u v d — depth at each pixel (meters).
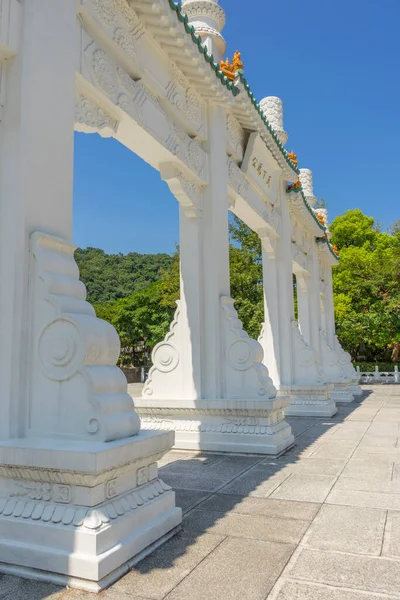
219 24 10.14
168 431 4.31
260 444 7.66
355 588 3.16
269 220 12.12
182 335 8.51
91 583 3.17
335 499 5.21
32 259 4.05
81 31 5.30
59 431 3.79
